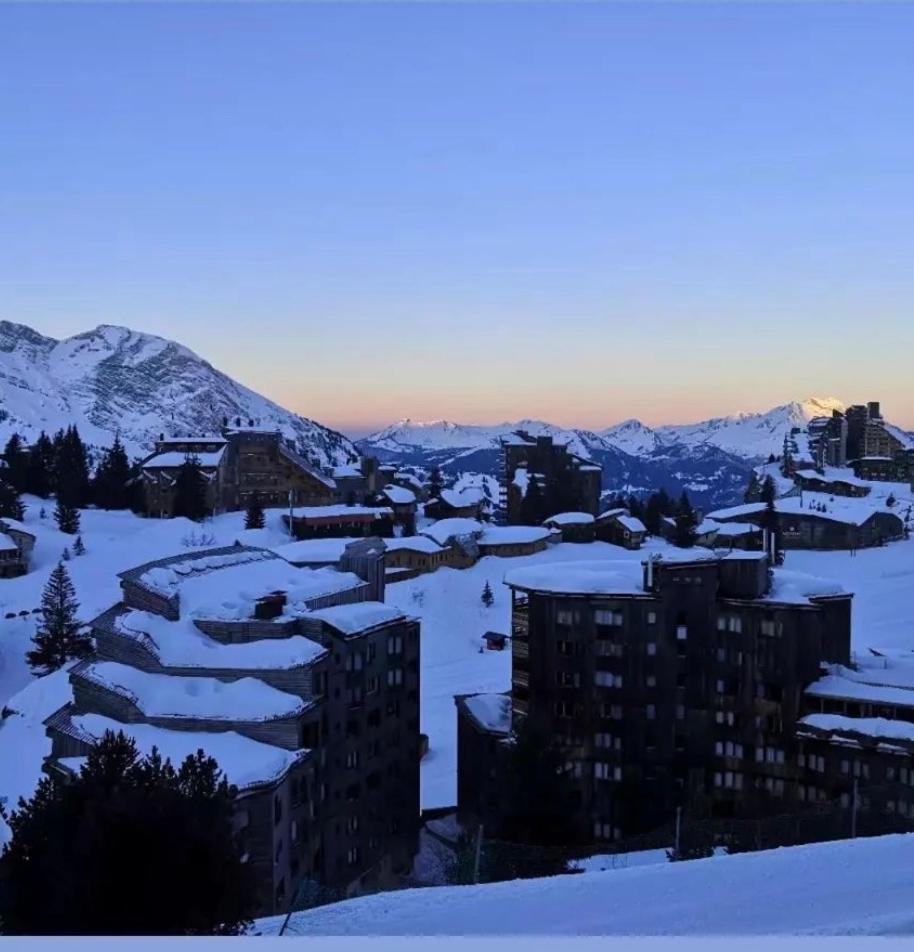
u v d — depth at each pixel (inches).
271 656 2512.3
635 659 3139.8
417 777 3100.4
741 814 3034.0
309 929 1295.5
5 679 4869.6
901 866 1311.5
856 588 6648.6
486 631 5856.3
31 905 1288.1
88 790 1397.6
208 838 1317.7
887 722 2780.5
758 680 3016.7
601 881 1338.6
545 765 2869.1
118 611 2822.3
